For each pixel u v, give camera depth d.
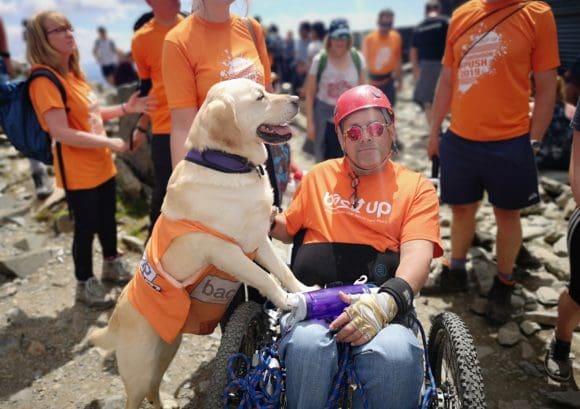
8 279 3.69
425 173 5.30
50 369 2.76
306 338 1.62
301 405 1.61
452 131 2.92
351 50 4.48
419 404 1.63
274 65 10.62
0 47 4.42
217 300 2.04
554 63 2.59
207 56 2.17
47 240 4.18
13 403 2.52
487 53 2.63
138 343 1.97
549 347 2.60
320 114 4.52
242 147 1.88
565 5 5.03
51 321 3.18
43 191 4.79
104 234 3.45
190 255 1.84
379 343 1.59
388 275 1.89
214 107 1.82
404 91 10.46
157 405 2.33
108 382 2.65
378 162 1.96
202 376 2.65
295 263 2.06
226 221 1.83
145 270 1.92
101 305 3.28
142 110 3.03
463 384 1.52
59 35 2.80
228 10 2.20
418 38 6.43
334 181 2.10
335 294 1.74
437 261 3.55
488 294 3.09
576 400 2.29
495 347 2.75
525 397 2.39
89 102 3.04
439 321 1.83
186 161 1.89
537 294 3.14
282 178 2.54
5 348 2.91
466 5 2.78
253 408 1.65
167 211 1.90
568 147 4.56
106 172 3.24
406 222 1.93
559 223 3.97
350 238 1.96
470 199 2.97
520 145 2.70
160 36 2.93
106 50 10.06
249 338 1.86
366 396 1.60
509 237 2.88
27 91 2.91
